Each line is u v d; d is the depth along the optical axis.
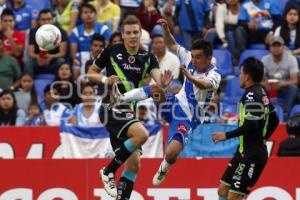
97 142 35.06
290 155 33.03
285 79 40.34
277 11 44.41
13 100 36.84
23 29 44.06
